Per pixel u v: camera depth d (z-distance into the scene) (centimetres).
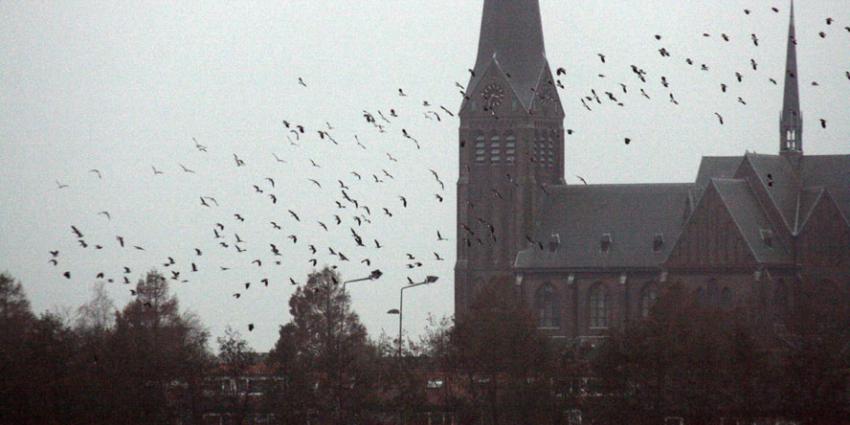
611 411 12325
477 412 12588
